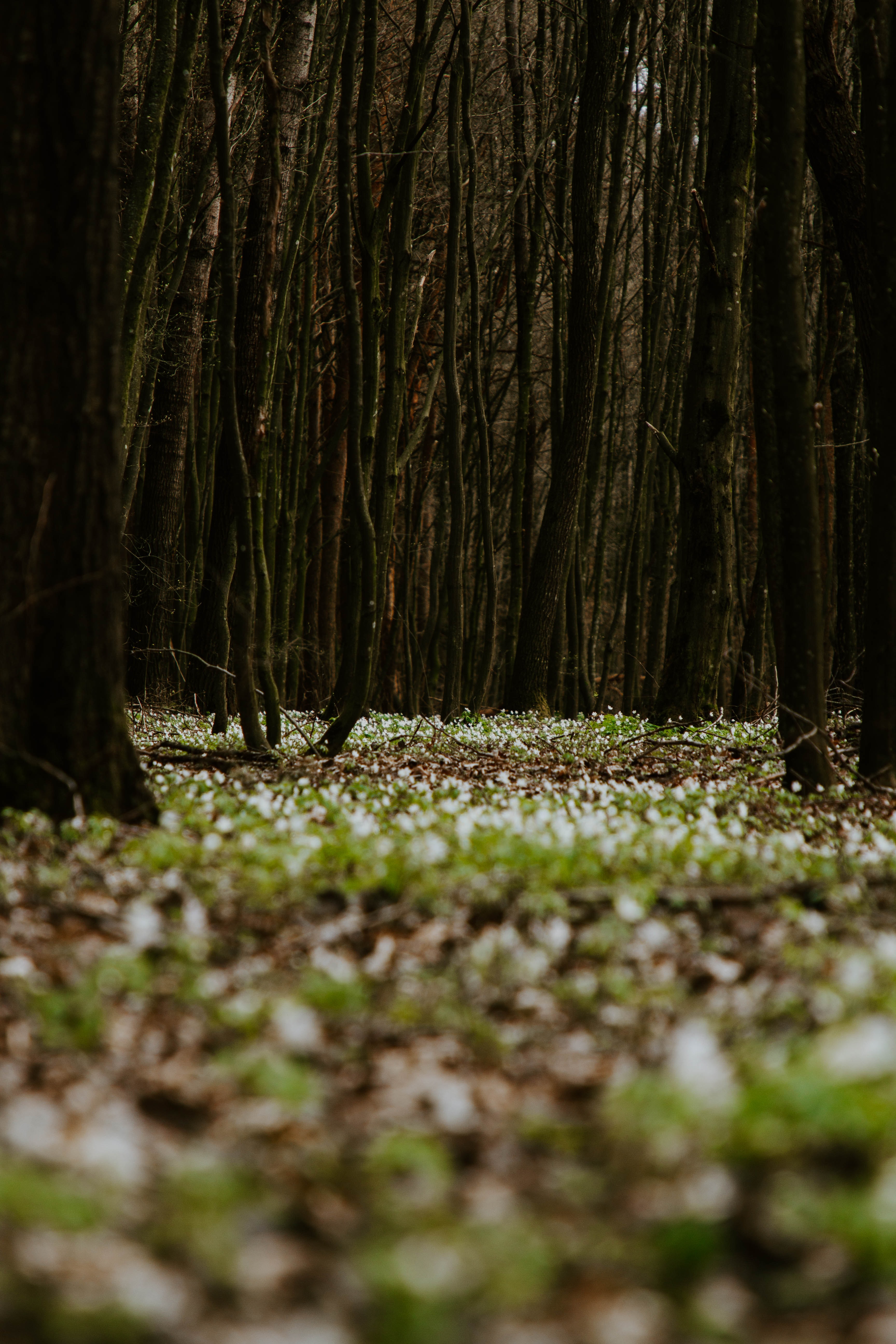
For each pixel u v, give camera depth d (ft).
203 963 16.57
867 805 34.58
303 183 70.23
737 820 30.45
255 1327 8.47
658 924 17.62
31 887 19.81
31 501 24.70
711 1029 14.35
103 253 24.81
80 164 24.36
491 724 66.44
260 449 48.70
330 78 59.93
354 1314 8.75
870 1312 8.48
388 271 67.41
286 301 60.59
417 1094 12.82
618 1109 11.61
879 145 35.06
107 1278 8.89
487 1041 14.23
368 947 17.92
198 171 68.54
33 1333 8.08
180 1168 10.57
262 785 32.71
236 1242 9.60
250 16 55.93
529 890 19.45
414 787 37.35
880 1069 11.43
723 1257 9.41
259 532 41.91
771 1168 10.52
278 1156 11.28
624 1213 10.30
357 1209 10.44
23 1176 9.93
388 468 51.52
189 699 66.64
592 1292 9.01
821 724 36.35
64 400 24.72
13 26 23.94
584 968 16.96
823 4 52.90
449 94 61.62
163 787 33.83
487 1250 9.36
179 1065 13.46
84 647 25.44
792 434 34.91
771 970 16.58
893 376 35.19
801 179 34.35
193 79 68.74
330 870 21.43
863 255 40.81
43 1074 12.87
